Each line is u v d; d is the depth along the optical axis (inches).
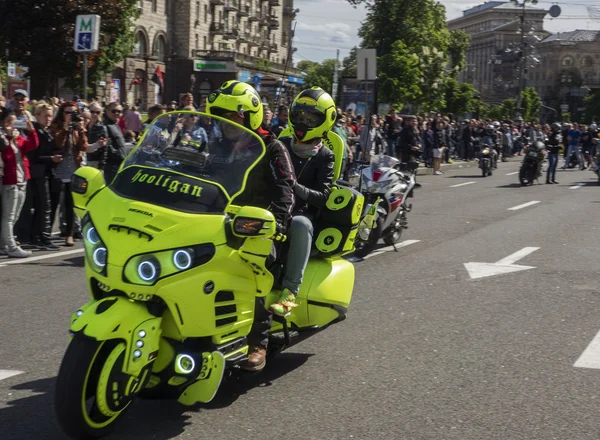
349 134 773.9
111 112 415.5
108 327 150.8
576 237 486.0
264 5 3649.1
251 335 185.9
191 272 159.0
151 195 166.7
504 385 205.9
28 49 1395.2
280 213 181.9
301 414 182.5
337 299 214.4
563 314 283.9
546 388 203.9
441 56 1427.2
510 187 903.7
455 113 2025.1
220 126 180.5
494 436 171.5
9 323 260.5
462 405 190.5
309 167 208.1
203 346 167.8
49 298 297.1
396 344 243.3
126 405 157.8
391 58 1409.9
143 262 154.7
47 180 405.1
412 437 170.1
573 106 5275.6
